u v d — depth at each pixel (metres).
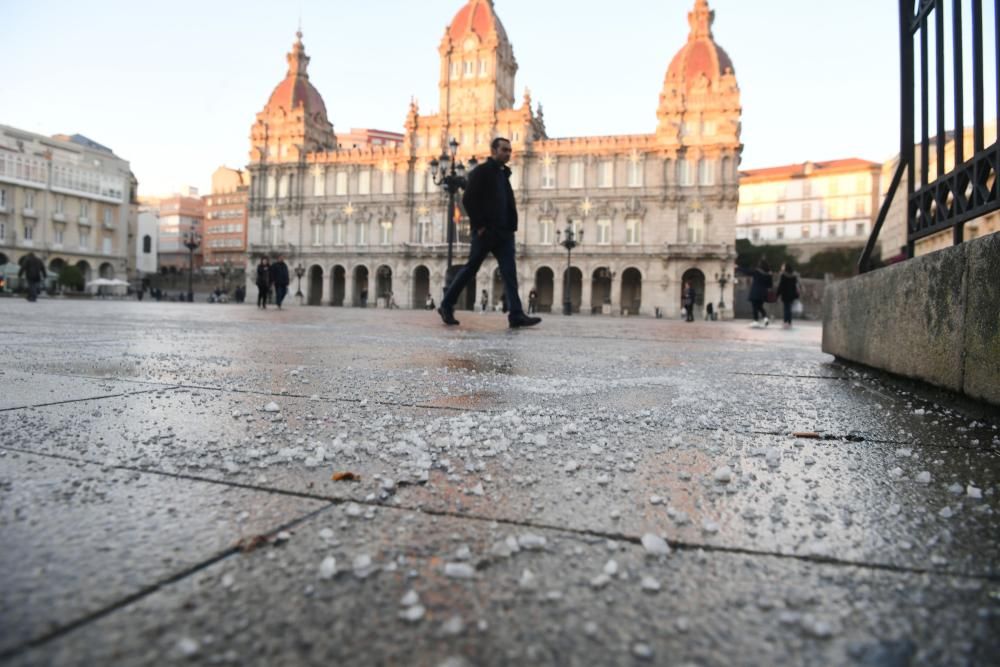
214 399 3.16
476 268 11.37
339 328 10.38
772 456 2.23
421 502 1.71
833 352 5.98
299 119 65.50
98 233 80.81
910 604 1.22
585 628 1.11
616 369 5.04
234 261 129.00
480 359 5.54
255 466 1.99
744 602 1.21
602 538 1.50
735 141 54.00
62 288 69.62
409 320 15.21
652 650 1.05
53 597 1.13
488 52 59.88
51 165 74.56
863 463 2.21
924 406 3.45
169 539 1.40
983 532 1.57
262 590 1.20
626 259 56.62
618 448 2.36
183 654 0.99
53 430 2.38
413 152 61.47
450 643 1.05
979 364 3.02
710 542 1.48
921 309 3.77
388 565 1.32
